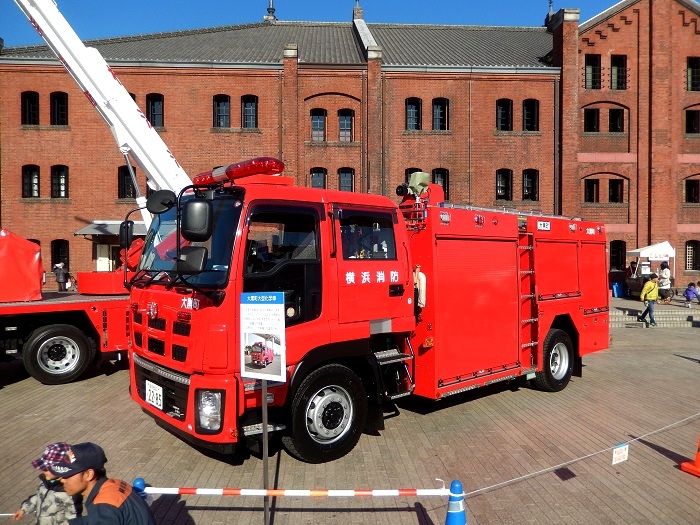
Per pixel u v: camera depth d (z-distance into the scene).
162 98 21.02
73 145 20.50
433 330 5.93
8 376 8.96
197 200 4.07
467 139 22.05
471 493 4.66
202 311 4.45
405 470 5.14
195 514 4.26
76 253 20.53
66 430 6.25
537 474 5.06
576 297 8.38
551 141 22.33
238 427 4.46
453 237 6.23
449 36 27.95
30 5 7.99
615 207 22.77
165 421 4.90
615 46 22.59
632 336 14.21
